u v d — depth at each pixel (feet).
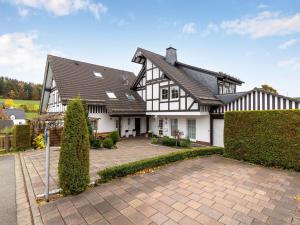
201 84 49.29
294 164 20.48
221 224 10.60
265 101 34.32
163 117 56.13
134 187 16.05
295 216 11.39
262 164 23.04
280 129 21.57
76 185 14.55
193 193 14.76
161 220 11.03
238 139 25.71
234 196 14.17
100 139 39.60
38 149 36.19
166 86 47.62
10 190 16.76
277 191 15.08
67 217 11.49
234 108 39.06
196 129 46.75
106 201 13.52
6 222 11.59
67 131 14.67
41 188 16.07
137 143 46.11
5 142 35.78
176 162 24.29
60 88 46.47
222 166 22.56
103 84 57.62
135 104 57.11
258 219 11.08
